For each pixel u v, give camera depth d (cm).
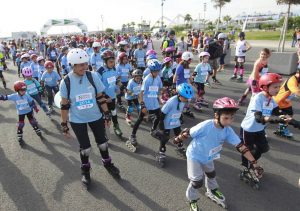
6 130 625
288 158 457
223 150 489
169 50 760
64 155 489
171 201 352
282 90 472
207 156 305
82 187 388
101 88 366
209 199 354
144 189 379
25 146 533
